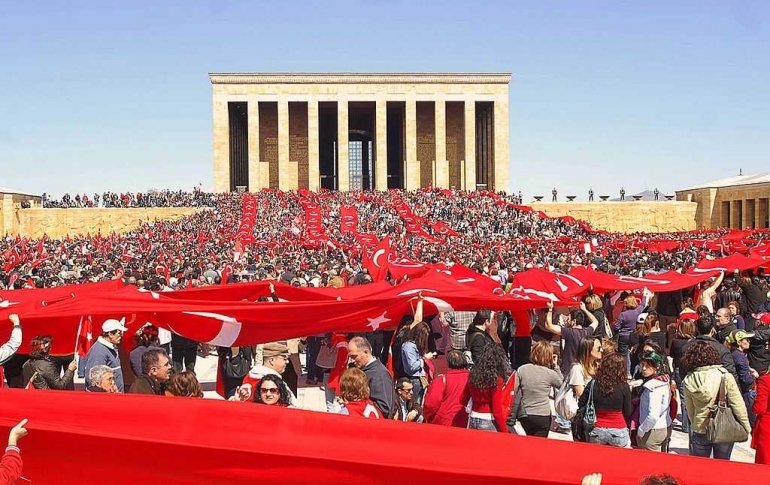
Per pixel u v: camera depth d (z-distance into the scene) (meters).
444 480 7.74
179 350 20.31
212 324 15.23
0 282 32.06
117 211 100.31
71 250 59.28
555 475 7.61
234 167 137.25
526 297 18.98
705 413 12.50
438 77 129.50
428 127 137.50
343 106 128.38
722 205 115.38
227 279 32.19
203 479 8.00
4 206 99.69
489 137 135.12
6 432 8.11
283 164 128.12
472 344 17.41
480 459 7.77
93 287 18.77
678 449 16.25
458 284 18.45
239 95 127.75
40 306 15.85
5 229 99.75
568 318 20.23
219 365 16.72
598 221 113.44
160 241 67.56
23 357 15.85
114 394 8.33
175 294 18.89
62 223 100.56
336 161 149.62
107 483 8.12
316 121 128.38
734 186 112.69
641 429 12.41
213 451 7.93
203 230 75.31
